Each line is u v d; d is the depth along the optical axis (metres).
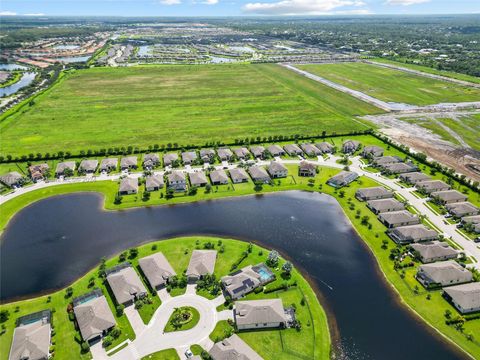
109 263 105.44
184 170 158.88
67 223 125.69
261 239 117.06
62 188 146.12
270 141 186.62
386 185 147.62
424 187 140.50
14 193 142.50
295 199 140.25
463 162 163.12
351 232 120.69
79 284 98.06
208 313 88.12
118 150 173.00
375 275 101.81
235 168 157.38
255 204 136.75
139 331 83.56
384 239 116.12
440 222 122.75
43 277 101.88
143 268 99.94
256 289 95.19
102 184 148.75
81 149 177.62
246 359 73.94
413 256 106.94
